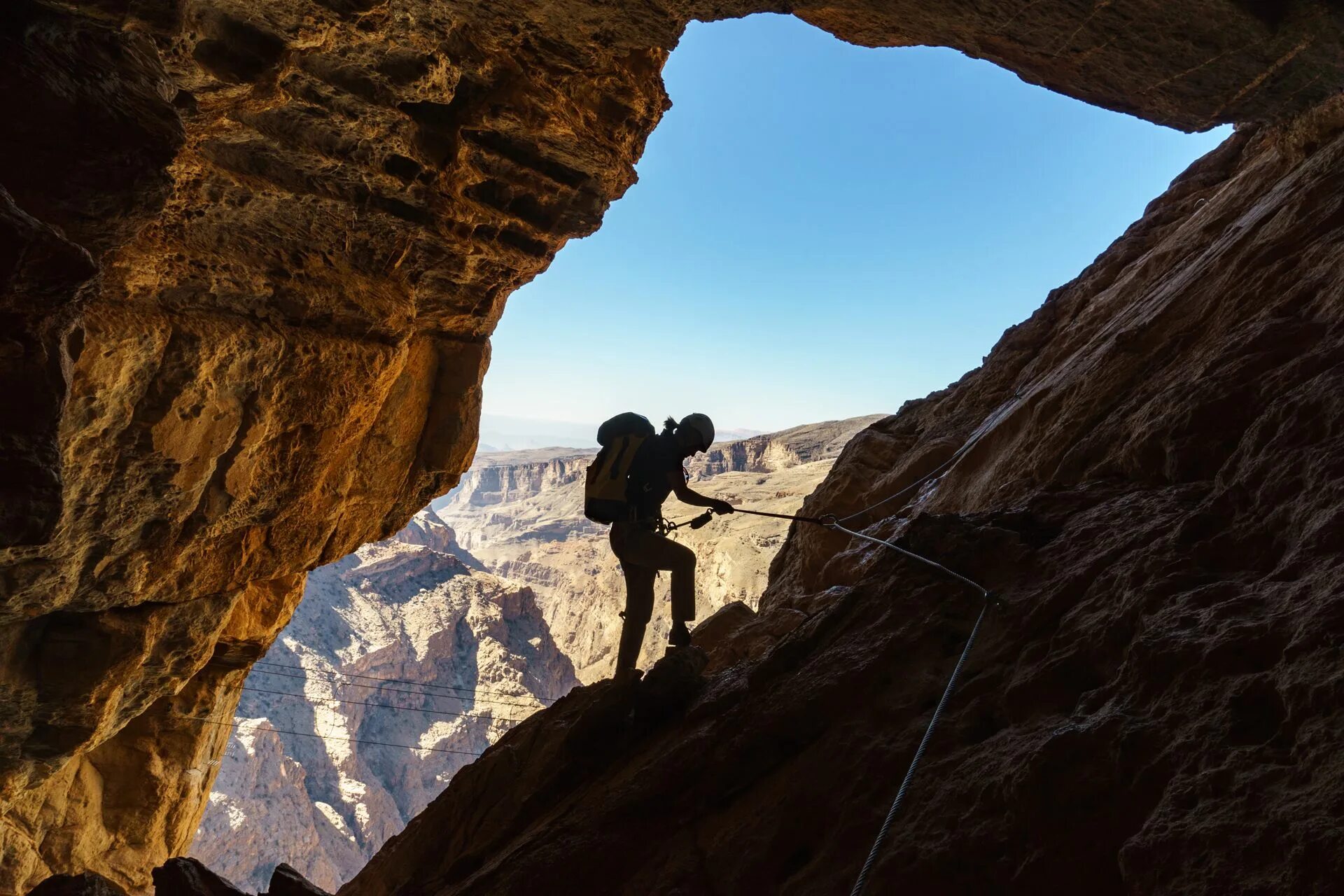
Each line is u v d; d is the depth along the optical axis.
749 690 4.35
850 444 12.69
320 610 81.25
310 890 4.90
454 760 73.94
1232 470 3.62
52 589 10.57
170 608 12.42
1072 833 2.53
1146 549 3.47
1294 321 4.30
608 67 9.58
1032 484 5.99
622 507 5.20
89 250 3.85
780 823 3.37
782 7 6.27
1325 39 5.16
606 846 3.87
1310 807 2.00
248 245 10.20
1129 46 5.68
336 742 67.69
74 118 3.64
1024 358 11.66
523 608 93.00
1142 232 12.21
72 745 12.36
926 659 3.77
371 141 9.77
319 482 12.66
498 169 10.67
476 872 4.68
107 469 9.92
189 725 16.47
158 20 4.10
